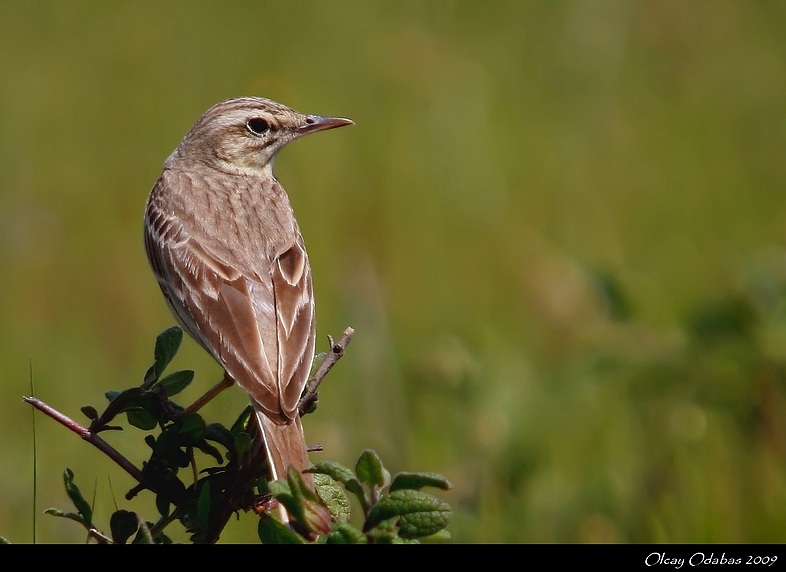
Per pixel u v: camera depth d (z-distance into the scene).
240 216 8.99
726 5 19.39
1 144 17.55
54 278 15.61
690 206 17.31
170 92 18.98
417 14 20.27
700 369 11.12
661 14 19.39
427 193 17.12
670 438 11.43
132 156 17.88
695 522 11.09
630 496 11.25
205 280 8.30
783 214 16.80
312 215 16.70
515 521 10.97
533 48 19.66
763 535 10.97
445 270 16.19
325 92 18.83
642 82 19.16
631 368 11.33
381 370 12.55
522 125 18.38
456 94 18.61
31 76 18.83
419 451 11.80
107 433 11.90
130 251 15.91
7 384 14.06
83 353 14.83
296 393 7.13
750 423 11.05
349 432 12.00
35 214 16.34
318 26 19.80
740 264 13.45
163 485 6.11
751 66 19.09
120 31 19.44
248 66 19.36
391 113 18.42
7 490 11.66
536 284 14.73
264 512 5.79
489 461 11.15
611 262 15.51
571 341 13.53
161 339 6.29
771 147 18.12
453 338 13.17
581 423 11.52
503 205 17.14
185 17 19.66
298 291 8.25
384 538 5.32
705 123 18.38
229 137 10.30
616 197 17.41
